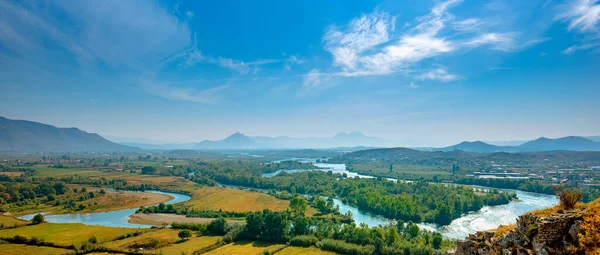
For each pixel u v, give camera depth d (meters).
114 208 194.12
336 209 176.25
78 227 141.38
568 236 22.25
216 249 111.31
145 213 180.00
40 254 104.25
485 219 158.00
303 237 118.12
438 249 103.19
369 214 176.62
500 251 25.98
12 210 182.62
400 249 103.69
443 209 154.00
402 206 165.00
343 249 108.06
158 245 113.44
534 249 23.25
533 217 24.70
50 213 181.38
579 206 24.48
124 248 110.19
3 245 112.81
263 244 117.00
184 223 142.38
